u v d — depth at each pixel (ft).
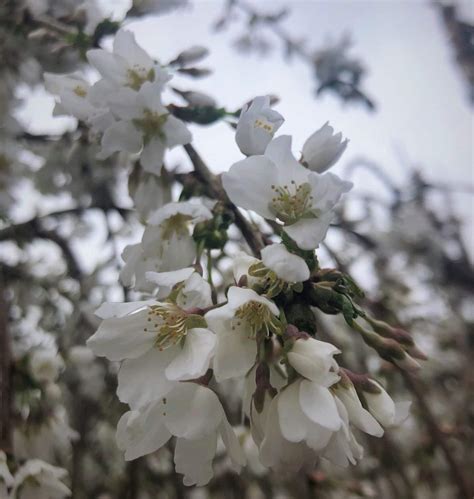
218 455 0.90
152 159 0.48
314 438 0.30
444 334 1.37
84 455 0.91
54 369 0.61
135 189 0.52
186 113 0.50
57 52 0.64
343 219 1.17
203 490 0.95
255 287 0.33
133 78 0.49
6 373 0.58
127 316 0.34
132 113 0.47
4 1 0.66
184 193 0.48
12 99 0.77
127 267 0.46
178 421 0.32
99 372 0.85
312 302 0.34
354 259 1.10
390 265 1.25
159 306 0.34
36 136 0.79
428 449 0.95
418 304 1.25
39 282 0.89
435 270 1.32
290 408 0.31
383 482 1.09
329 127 0.40
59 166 0.79
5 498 0.49
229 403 0.83
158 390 0.33
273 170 0.36
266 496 0.93
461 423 1.16
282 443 0.31
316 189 0.34
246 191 0.36
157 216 0.43
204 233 0.44
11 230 0.82
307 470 0.31
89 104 0.51
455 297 1.39
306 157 0.40
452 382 1.30
